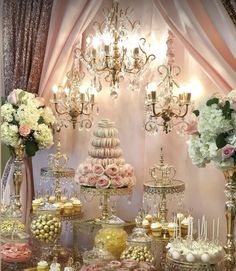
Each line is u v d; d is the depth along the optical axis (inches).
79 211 107.9
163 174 98.5
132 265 84.3
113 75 104.0
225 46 89.7
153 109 97.8
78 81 111.3
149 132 103.8
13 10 112.3
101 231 94.4
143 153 107.0
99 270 83.3
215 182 96.4
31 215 104.6
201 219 98.3
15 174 108.4
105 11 109.7
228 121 79.4
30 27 112.3
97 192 97.7
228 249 84.4
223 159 79.7
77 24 109.6
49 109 109.6
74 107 110.4
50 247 96.6
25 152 107.3
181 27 94.8
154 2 98.7
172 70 101.4
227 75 88.8
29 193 114.7
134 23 106.3
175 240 86.5
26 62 112.4
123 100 109.3
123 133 109.5
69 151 116.0
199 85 98.1
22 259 91.0
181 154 101.2
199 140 83.0
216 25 90.2
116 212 109.7
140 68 104.3
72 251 101.4
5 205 105.4
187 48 94.2
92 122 112.7
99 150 99.3
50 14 111.7
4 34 112.7
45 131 106.5
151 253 90.4
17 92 106.2
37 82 113.3
